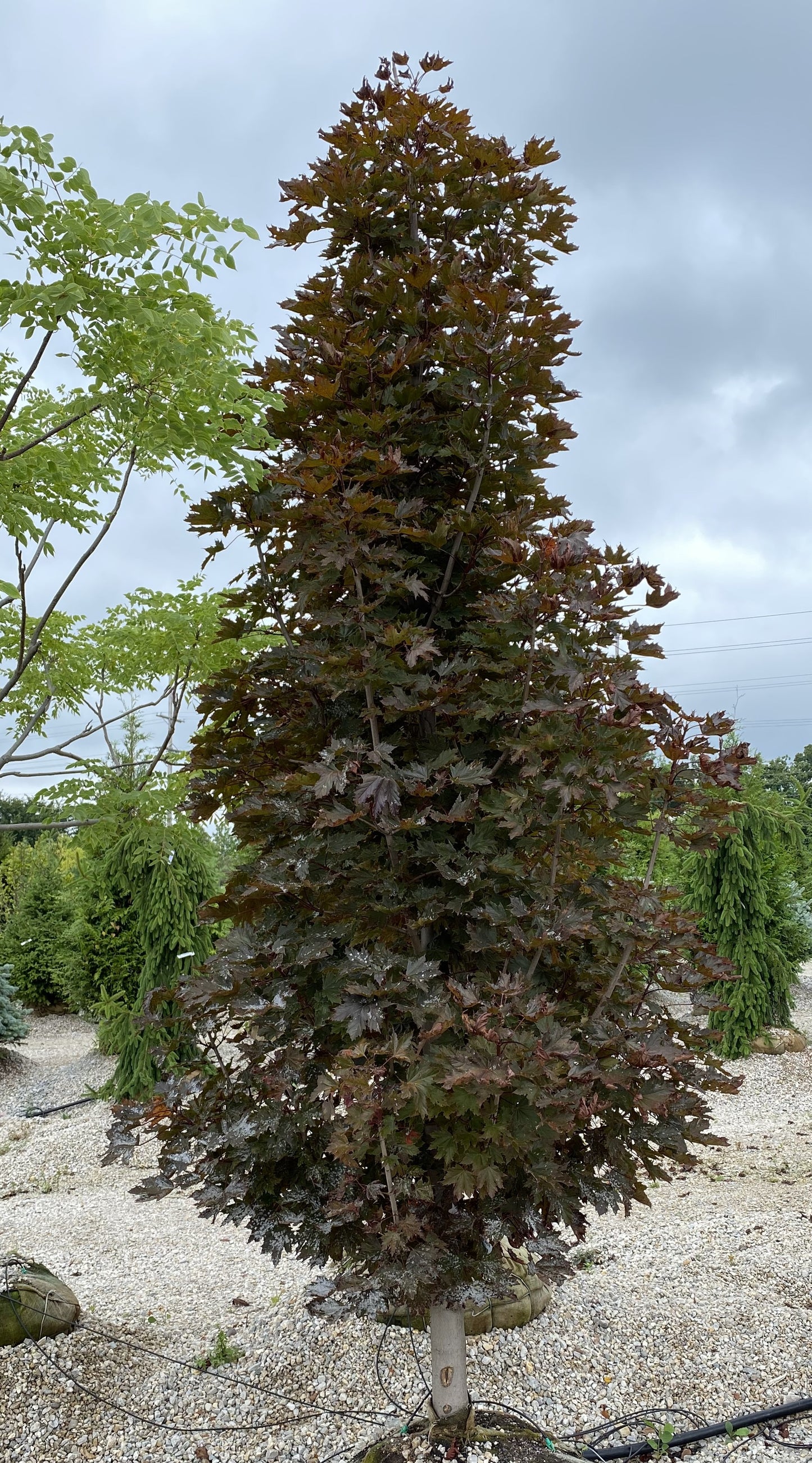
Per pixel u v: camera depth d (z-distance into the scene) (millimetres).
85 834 5363
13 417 4918
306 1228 2590
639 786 2643
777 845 10391
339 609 2623
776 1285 4336
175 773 5410
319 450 2586
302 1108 2531
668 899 2730
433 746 2703
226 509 2850
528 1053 2217
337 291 2955
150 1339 4098
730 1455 3119
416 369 2951
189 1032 2848
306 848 2537
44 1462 3154
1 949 15805
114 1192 7012
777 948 10156
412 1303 2443
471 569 2824
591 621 2623
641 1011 2715
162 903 8891
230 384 3920
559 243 3041
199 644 5391
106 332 4004
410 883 2545
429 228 3039
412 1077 2248
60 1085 10570
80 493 4852
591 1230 5430
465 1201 2670
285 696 2869
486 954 2652
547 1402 3383
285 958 2555
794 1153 7027
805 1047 10078
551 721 2465
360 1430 3221
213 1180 2613
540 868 2713
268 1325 4188
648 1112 2480
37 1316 3873
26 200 3508
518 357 2650
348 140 2975
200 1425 3332
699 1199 6078
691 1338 3863
